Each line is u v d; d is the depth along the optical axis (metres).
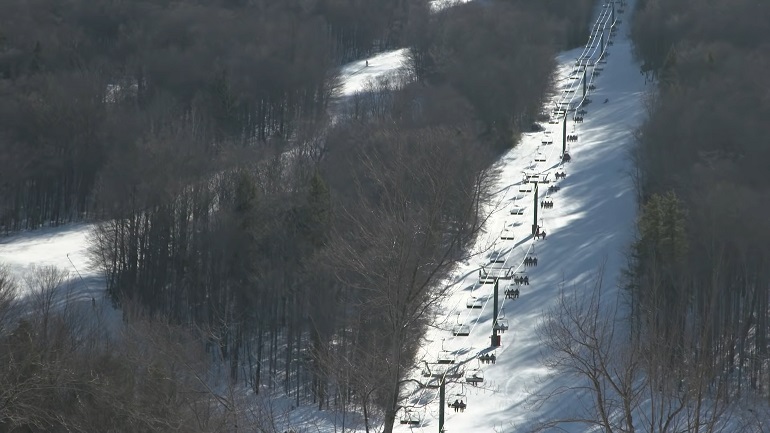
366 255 64.56
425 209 61.53
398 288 58.47
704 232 153.00
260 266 163.62
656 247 147.00
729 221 155.38
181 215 193.75
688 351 58.41
